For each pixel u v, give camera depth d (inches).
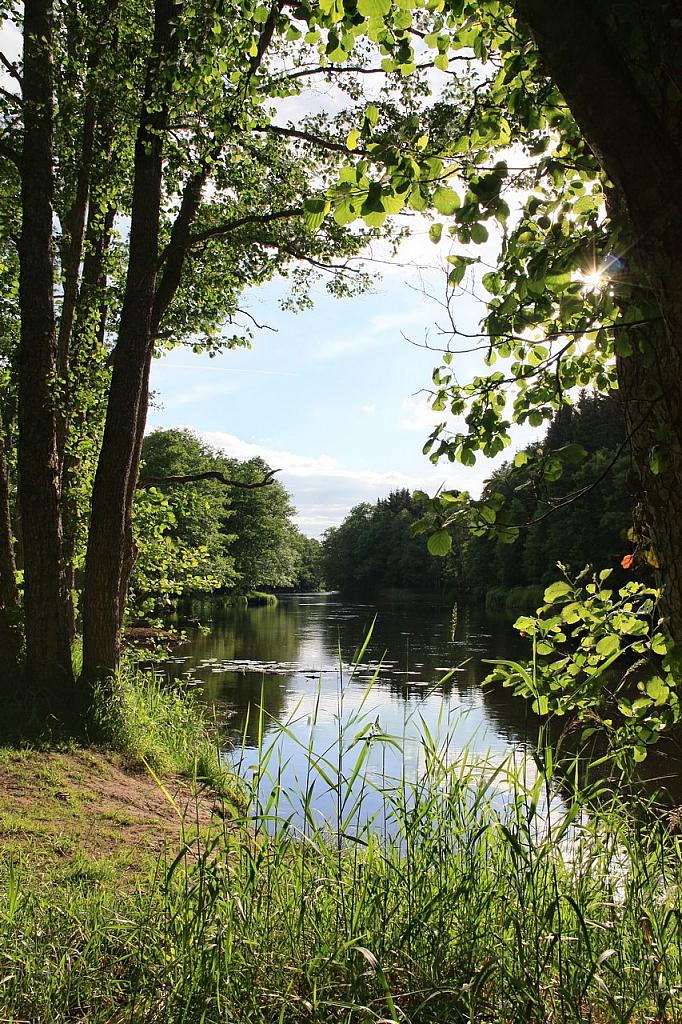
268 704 618.5
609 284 99.7
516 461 133.1
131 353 407.8
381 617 1962.4
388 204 110.2
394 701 647.8
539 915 108.5
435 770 140.7
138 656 521.7
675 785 288.4
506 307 117.6
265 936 111.0
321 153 465.7
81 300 524.7
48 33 403.5
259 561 2933.1
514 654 979.3
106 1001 109.7
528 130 120.3
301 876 120.3
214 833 209.2
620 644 146.9
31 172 394.3
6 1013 106.3
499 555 2369.6
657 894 127.5
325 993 102.0
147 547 540.4
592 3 73.7
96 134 472.4
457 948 107.7
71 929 131.5
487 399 138.3
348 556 4840.1
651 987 103.0
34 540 384.5
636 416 109.3
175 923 117.8
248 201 495.5
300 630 1478.8
